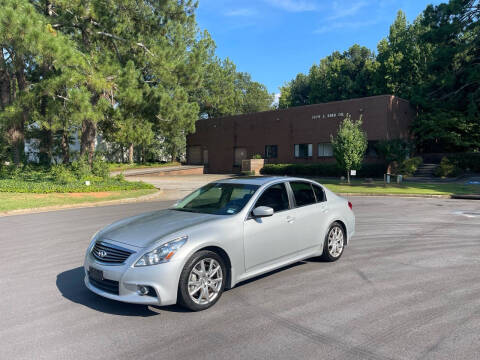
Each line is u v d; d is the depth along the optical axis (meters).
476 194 18.08
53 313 4.35
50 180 20.89
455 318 4.15
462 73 32.19
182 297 4.19
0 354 3.41
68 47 16.38
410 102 32.12
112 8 21.08
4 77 20.98
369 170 27.73
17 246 7.79
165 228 4.53
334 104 31.58
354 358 3.31
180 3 23.20
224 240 4.59
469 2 30.62
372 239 8.40
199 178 32.38
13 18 14.13
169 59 22.34
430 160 31.67
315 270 6.02
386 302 4.64
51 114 17.98
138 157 45.72
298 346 3.54
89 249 4.70
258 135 37.88
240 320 4.12
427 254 7.06
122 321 4.12
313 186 6.33
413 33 41.56
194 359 3.30
